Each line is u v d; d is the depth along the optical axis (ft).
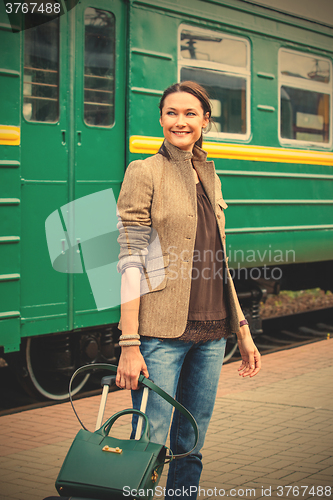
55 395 17.13
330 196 24.49
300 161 22.97
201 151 7.74
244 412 15.60
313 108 23.97
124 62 17.16
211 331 7.61
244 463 12.03
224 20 19.75
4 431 14.20
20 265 14.70
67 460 6.23
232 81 20.35
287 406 16.14
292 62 22.72
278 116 22.17
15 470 11.70
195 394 7.85
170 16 18.10
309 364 21.25
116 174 17.07
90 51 16.37
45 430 14.28
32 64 15.12
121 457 6.20
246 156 20.70
